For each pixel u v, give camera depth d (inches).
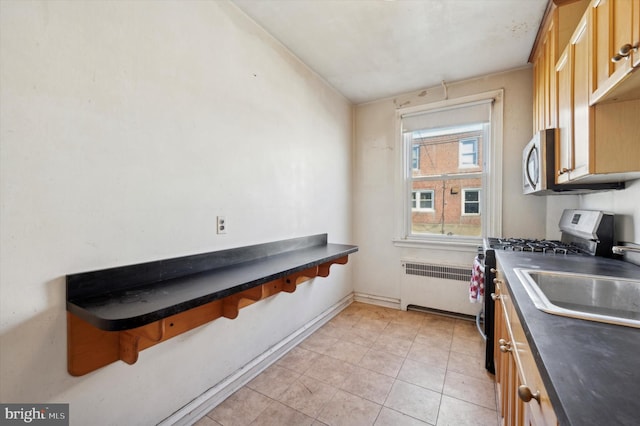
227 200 70.1
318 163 108.7
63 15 42.7
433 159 124.3
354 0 69.6
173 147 58.2
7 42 37.6
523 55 95.0
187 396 60.9
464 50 92.0
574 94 55.7
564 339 27.1
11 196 38.0
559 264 58.8
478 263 89.7
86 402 45.1
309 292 104.1
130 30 51.1
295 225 95.3
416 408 66.0
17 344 38.5
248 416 63.7
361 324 112.1
